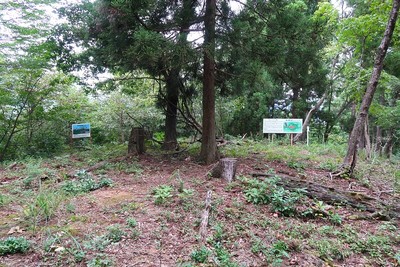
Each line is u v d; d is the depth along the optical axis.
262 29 7.19
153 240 3.52
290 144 12.81
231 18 7.12
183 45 5.88
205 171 6.63
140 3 5.97
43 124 10.90
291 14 7.08
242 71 7.47
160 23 6.87
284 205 4.55
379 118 11.70
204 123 7.53
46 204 4.07
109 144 12.54
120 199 4.86
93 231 3.65
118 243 3.39
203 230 3.72
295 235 3.88
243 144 11.81
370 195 5.69
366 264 3.46
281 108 19.47
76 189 5.26
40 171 6.28
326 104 20.62
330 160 8.84
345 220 4.55
